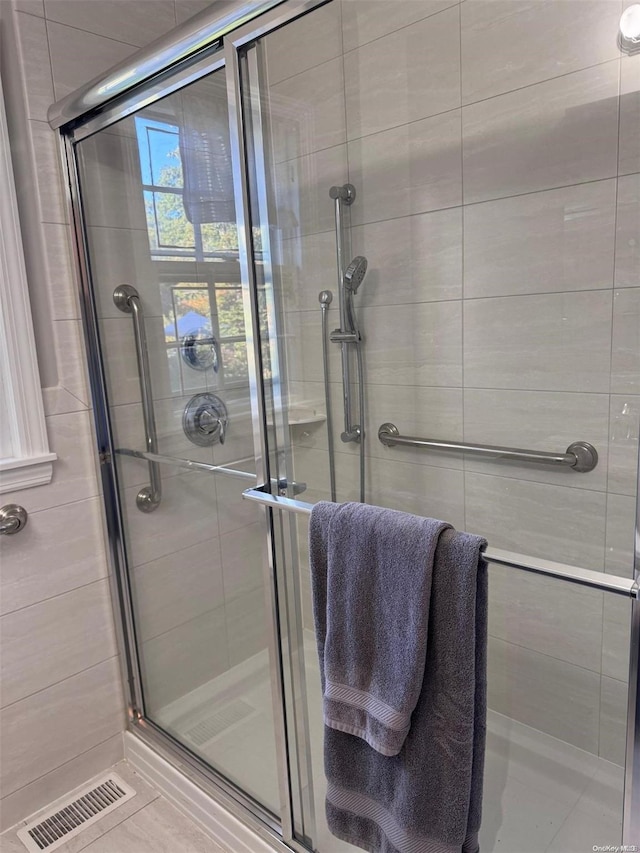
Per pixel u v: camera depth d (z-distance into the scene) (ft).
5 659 5.13
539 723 3.85
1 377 4.95
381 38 4.47
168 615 5.58
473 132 4.25
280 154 4.24
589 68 3.76
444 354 4.43
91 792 5.59
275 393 4.34
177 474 5.22
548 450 4.03
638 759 2.87
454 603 2.81
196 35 3.90
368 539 3.08
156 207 4.83
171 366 5.07
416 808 3.05
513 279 4.16
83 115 4.87
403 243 4.57
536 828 3.76
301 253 4.40
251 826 4.76
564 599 3.81
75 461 5.42
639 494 2.83
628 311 3.72
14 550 5.10
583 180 3.85
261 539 4.53
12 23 4.75
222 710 5.18
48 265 5.13
